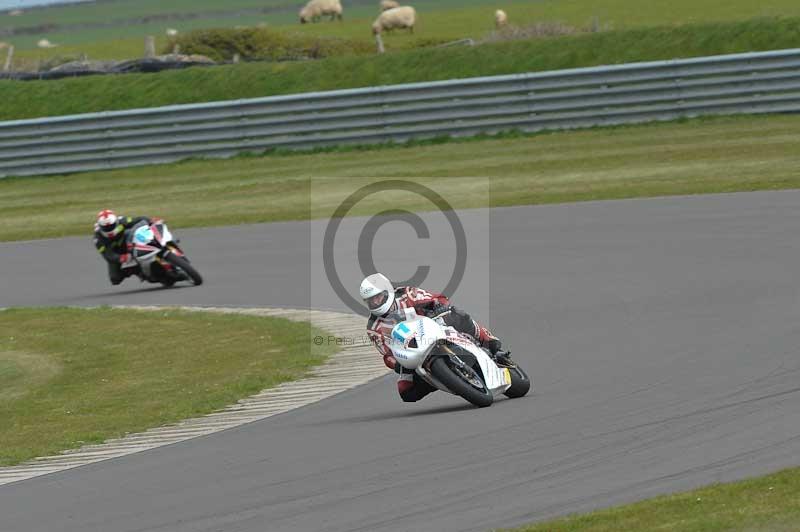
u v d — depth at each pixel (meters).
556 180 94.88
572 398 34.66
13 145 121.62
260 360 47.97
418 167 107.44
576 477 25.81
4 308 67.88
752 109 113.31
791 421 28.52
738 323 44.19
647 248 64.81
